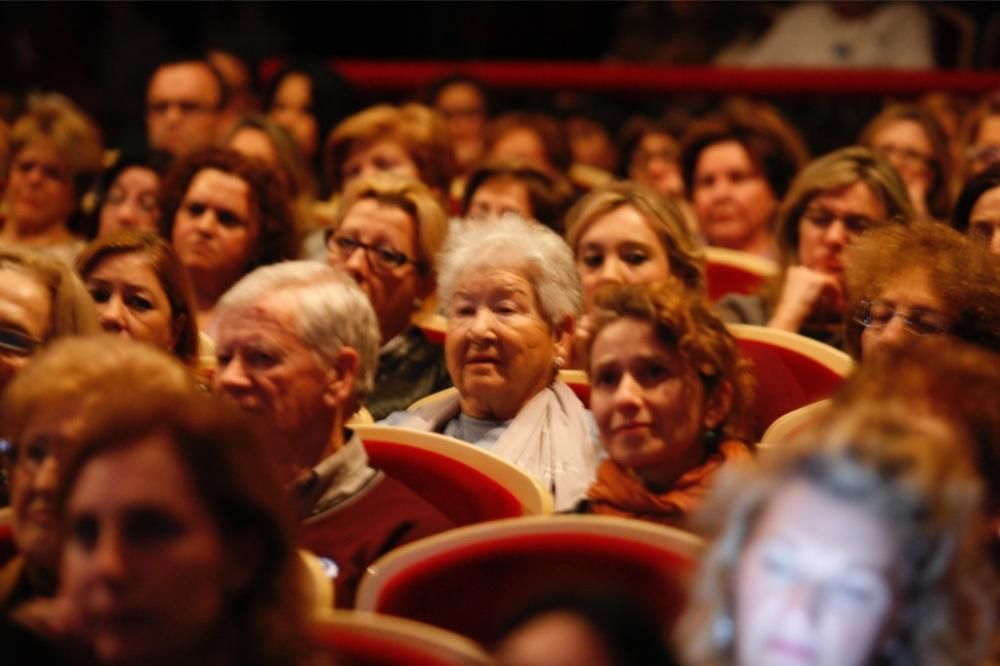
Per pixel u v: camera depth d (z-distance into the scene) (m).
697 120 10.36
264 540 3.21
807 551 2.91
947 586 2.92
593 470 5.16
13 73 13.34
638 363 4.44
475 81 11.49
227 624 3.16
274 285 4.77
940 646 2.91
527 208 7.71
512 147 10.04
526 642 2.73
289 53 13.54
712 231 8.84
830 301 6.88
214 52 11.97
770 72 11.66
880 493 2.92
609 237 6.43
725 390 4.50
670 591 3.87
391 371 6.52
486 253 5.54
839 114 11.52
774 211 8.80
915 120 9.19
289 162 9.12
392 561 4.07
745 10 12.81
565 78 11.94
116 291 5.69
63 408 3.64
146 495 3.08
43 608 3.31
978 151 9.09
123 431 3.14
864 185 6.89
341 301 4.78
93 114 13.04
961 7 12.75
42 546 3.72
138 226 8.53
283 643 3.18
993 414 3.47
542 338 5.49
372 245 6.71
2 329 4.95
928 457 2.96
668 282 4.61
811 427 3.22
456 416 5.68
